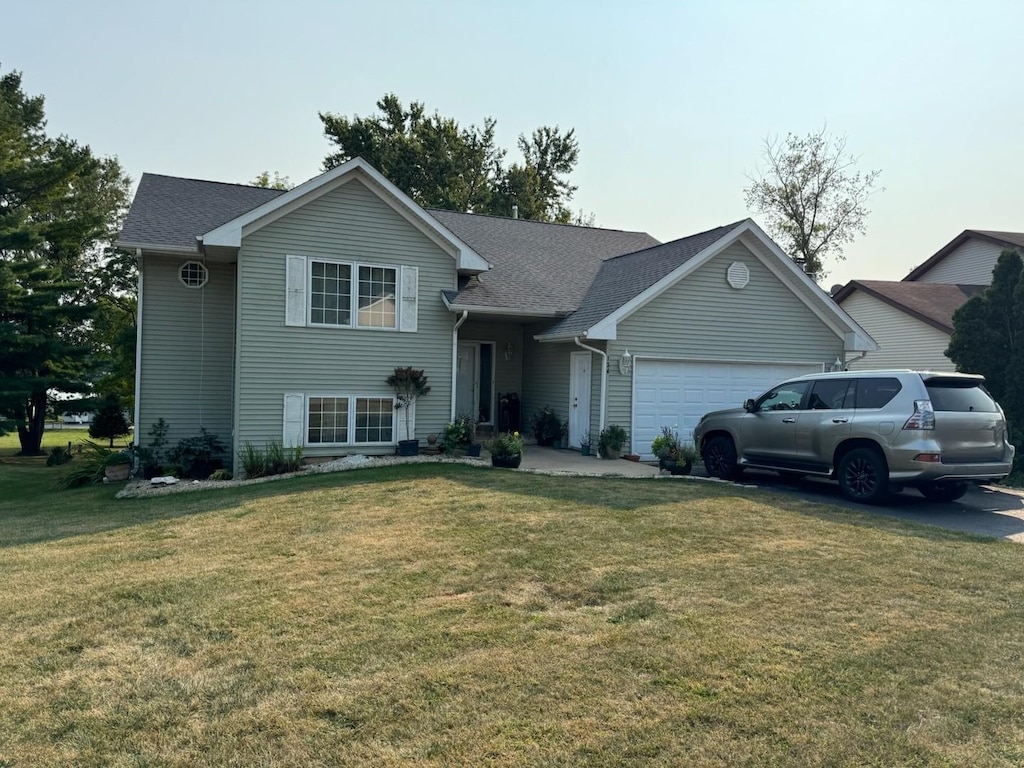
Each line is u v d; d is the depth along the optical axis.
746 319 16.19
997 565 6.40
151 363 15.08
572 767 3.18
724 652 4.38
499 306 15.40
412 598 5.45
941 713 3.67
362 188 14.38
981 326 14.46
